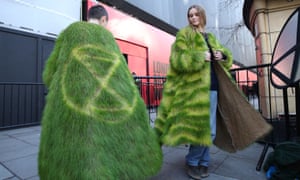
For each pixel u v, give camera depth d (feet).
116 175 4.48
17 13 17.58
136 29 26.21
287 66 6.15
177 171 7.29
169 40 33.68
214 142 7.65
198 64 6.13
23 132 15.37
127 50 24.43
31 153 9.87
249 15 17.20
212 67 6.94
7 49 16.90
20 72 17.65
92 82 4.69
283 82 6.17
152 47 28.96
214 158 8.47
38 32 18.89
